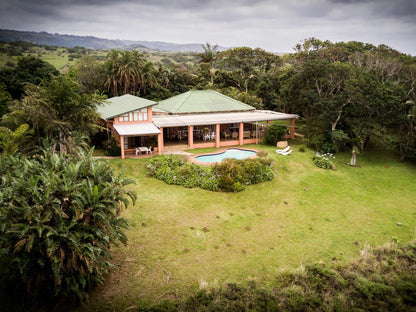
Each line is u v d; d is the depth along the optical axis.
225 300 11.02
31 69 38.66
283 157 28.05
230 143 32.50
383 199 21.84
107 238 10.53
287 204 20.28
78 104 23.53
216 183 21.70
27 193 9.87
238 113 36.47
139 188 21.25
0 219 9.27
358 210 20.03
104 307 10.80
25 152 20.89
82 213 9.91
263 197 21.00
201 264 13.78
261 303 10.86
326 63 32.28
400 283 11.51
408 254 14.04
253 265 13.90
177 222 17.33
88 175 11.55
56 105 22.94
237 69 72.25
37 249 9.52
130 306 10.95
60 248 9.55
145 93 56.00
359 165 28.39
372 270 12.95
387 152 31.00
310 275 12.58
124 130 26.64
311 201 20.92
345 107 30.42
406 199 21.94
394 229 17.75
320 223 18.17
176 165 24.02
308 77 33.91
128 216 17.50
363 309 10.55
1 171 12.12
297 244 15.84
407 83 34.28
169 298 11.49
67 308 10.55
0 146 18.80
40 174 10.75
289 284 12.29
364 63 43.12
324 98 31.86
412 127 28.58
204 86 62.91
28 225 9.21
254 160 24.59
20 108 22.25
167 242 15.36
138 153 27.62
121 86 52.66
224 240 15.86
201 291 11.59
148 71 55.41
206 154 28.16
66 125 23.33
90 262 10.26
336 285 11.94
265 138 32.78
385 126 28.77
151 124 29.16
